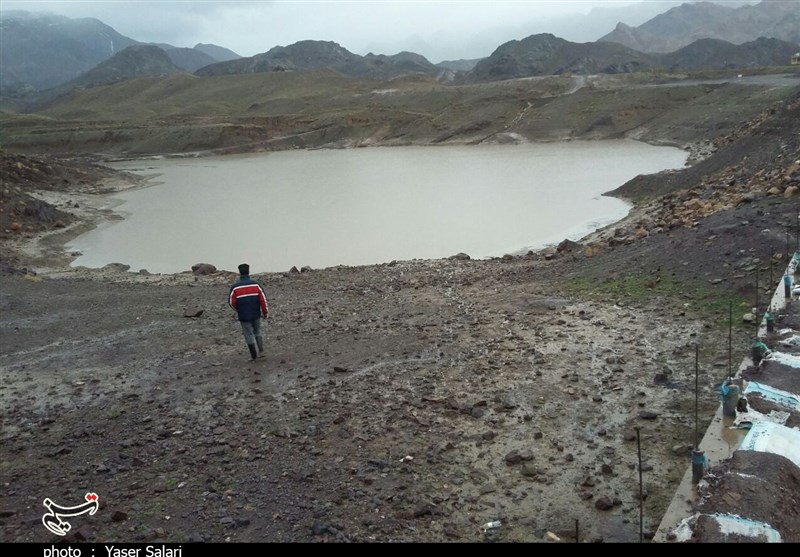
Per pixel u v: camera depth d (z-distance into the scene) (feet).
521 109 285.43
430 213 104.94
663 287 39.01
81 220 114.42
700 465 19.16
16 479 21.95
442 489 20.53
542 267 54.13
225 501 19.92
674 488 19.90
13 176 152.35
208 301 50.16
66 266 82.17
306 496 20.06
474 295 46.52
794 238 38.60
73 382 32.01
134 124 364.38
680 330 32.42
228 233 99.71
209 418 26.66
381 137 295.89
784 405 22.61
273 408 27.27
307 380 30.32
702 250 42.39
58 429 26.40
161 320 43.91
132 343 38.55
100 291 56.24
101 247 94.43
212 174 201.87
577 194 113.19
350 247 84.33
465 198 118.01
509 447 23.09
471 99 331.36
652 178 104.37
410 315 41.96
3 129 376.07
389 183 149.18
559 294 42.93
